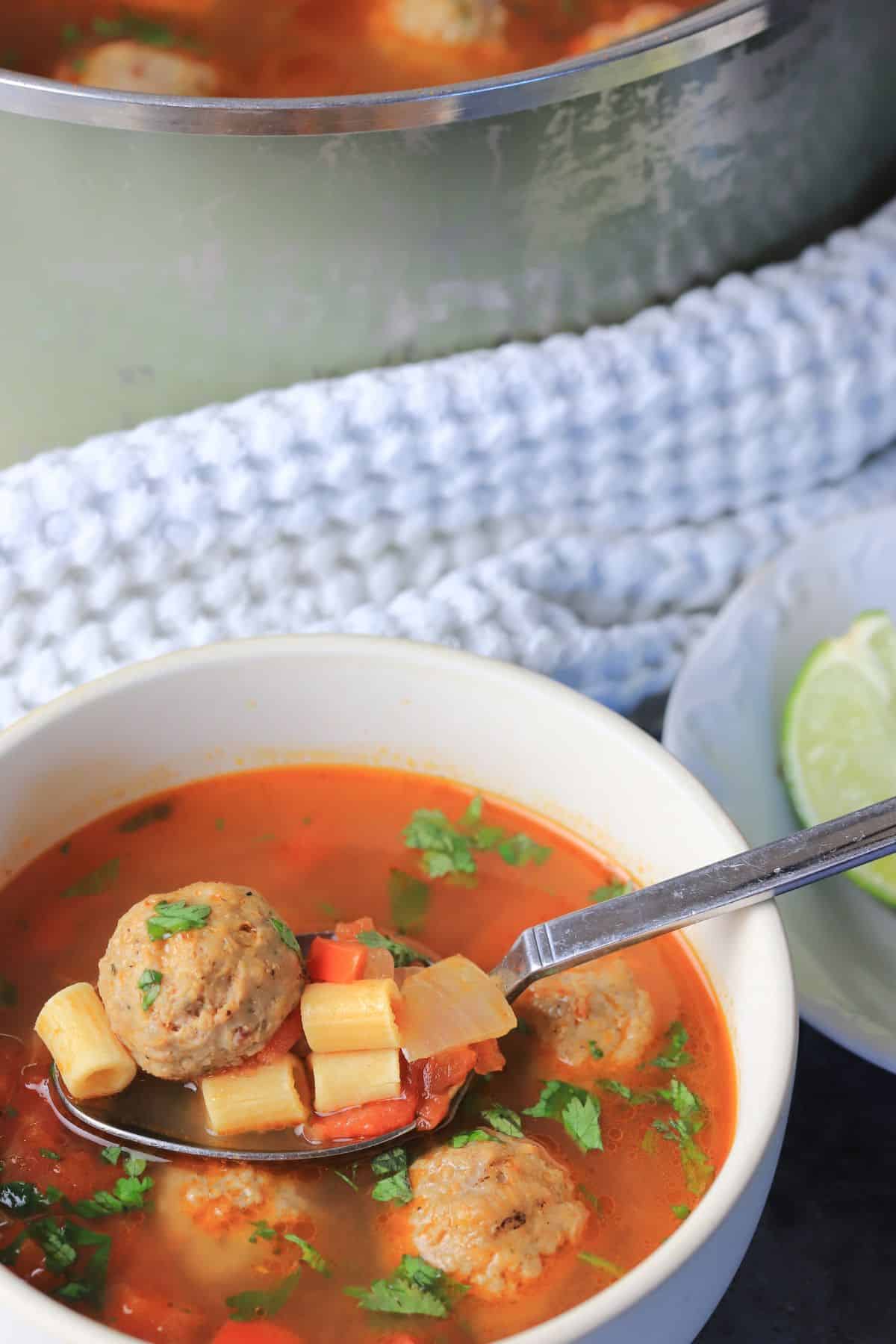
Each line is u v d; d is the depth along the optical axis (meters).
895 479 0.63
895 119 0.61
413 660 0.50
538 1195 0.45
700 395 0.59
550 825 0.51
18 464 0.59
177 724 0.51
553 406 0.58
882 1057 0.50
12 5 0.59
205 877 0.51
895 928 0.54
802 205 0.61
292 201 0.54
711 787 0.56
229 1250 0.45
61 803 0.50
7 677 0.58
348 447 0.57
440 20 0.59
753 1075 0.45
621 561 0.60
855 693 0.58
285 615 0.59
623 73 0.53
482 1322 0.44
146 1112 0.46
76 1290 0.44
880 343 0.61
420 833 0.51
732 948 0.47
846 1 0.56
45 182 0.54
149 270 0.55
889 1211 0.51
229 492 0.57
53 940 0.49
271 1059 0.46
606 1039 0.47
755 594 0.59
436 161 0.54
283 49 0.60
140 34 0.60
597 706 0.50
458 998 0.46
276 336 0.57
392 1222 0.45
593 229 0.57
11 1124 0.46
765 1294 0.50
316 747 0.52
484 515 0.60
